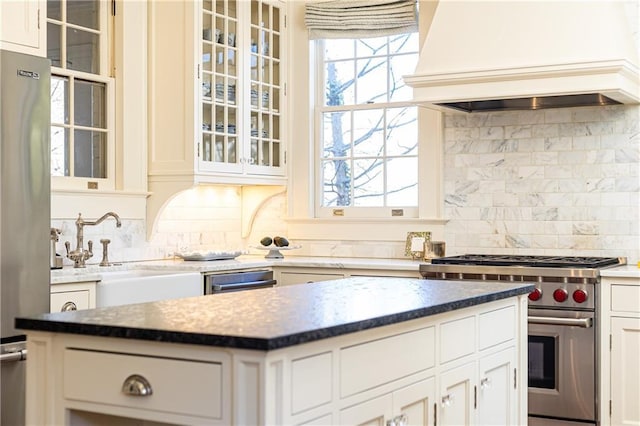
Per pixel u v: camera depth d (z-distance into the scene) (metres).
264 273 5.61
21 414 3.67
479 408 3.22
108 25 5.41
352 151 6.36
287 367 2.10
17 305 3.69
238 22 5.82
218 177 5.61
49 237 3.85
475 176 5.75
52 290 4.17
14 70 3.70
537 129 5.56
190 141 5.40
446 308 2.83
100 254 5.26
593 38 4.79
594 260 5.03
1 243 3.62
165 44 5.50
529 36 4.96
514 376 3.57
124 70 5.40
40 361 2.39
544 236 5.54
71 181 5.13
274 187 6.38
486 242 5.71
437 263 5.18
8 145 3.66
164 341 2.13
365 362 2.46
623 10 5.14
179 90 5.44
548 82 4.83
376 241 6.11
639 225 5.27
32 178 3.77
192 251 5.99
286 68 6.36
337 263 5.49
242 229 6.54
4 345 3.62
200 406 2.11
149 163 5.55
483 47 5.06
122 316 2.44
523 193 5.60
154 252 5.68
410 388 2.72
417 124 6.08
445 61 5.15
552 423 4.84
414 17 5.98
